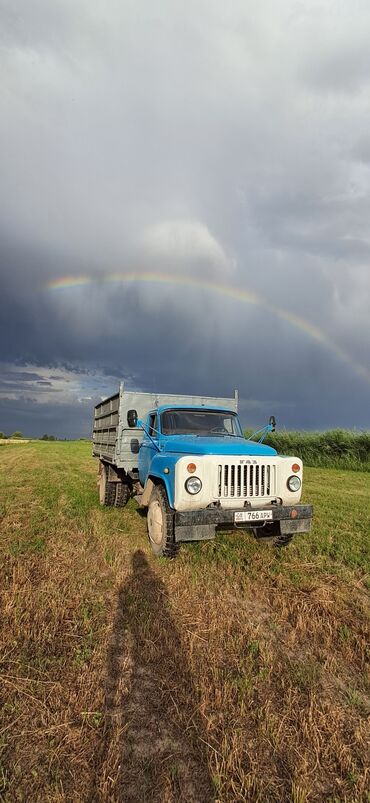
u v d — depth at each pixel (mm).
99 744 2584
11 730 2691
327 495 11516
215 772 2406
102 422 10477
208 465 5316
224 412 7719
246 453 5777
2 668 3320
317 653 3707
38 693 3020
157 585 4945
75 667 3334
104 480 9672
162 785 2332
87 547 6527
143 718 2838
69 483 13906
